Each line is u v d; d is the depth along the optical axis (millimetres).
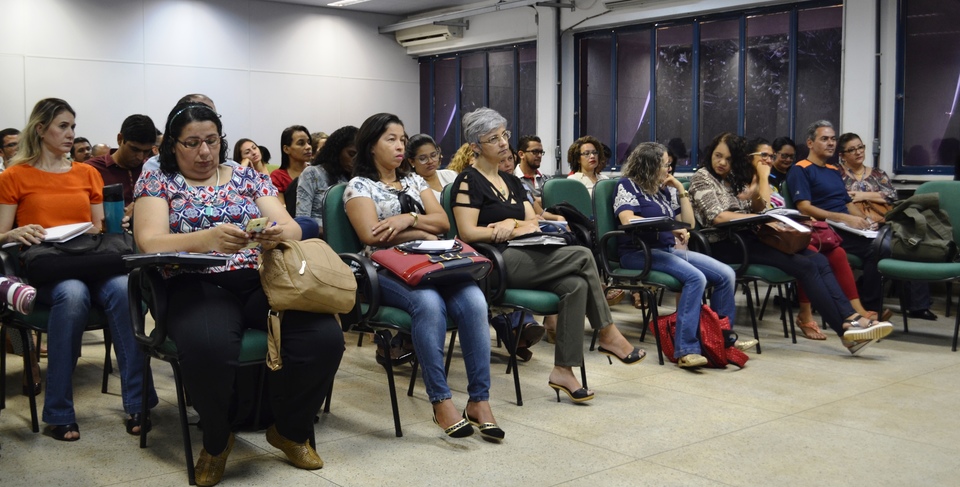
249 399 2770
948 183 4590
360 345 4289
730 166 4555
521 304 3166
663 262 3857
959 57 6703
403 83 12211
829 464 2547
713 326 3809
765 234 4262
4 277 2639
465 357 2812
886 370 3799
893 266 4500
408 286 2826
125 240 2928
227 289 2490
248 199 2635
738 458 2596
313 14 11328
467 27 11117
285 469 2477
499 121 3422
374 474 2438
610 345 3346
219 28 10594
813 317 5207
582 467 2506
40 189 3064
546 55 10055
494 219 3383
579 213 4168
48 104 3080
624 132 9625
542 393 3369
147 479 2375
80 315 2738
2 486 2303
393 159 3189
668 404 3211
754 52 8367
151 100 10141
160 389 3365
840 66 7676
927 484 2393
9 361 3883
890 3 6980
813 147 5141
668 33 9086
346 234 3174
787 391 3416
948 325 4953
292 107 11234
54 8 9430
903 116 7051
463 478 2408
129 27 9930
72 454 2584
